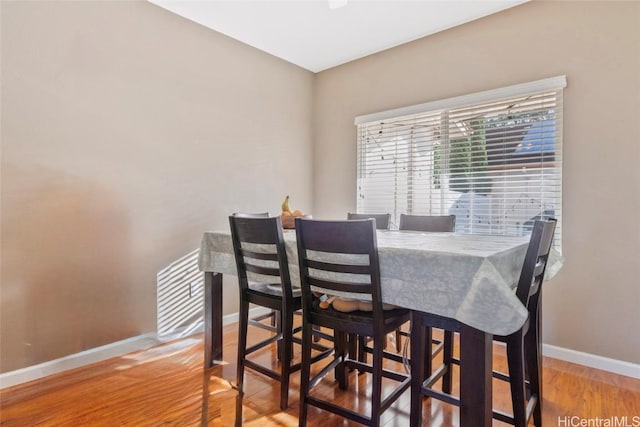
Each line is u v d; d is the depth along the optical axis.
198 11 2.68
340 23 2.82
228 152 3.11
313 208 3.92
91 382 2.06
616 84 2.18
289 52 3.38
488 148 2.73
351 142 3.60
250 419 1.71
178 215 2.78
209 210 2.98
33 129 2.07
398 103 3.22
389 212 3.33
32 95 2.07
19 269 2.04
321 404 1.56
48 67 2.12
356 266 1.46
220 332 2.30
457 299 1.28
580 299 2.32
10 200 2.01
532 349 1.60
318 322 1.61
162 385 2.03
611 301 2.21
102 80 2.35
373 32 2.96
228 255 2.15
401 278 1.41
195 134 2.88
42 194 2.12
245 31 2.98
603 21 2.22
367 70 3.45
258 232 1.82
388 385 2.02
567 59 2.35
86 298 2.31
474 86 2.76
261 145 3.38
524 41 2.52
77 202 2.26
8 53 1.98
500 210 2.68
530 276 1.37
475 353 1.27
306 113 3.82
